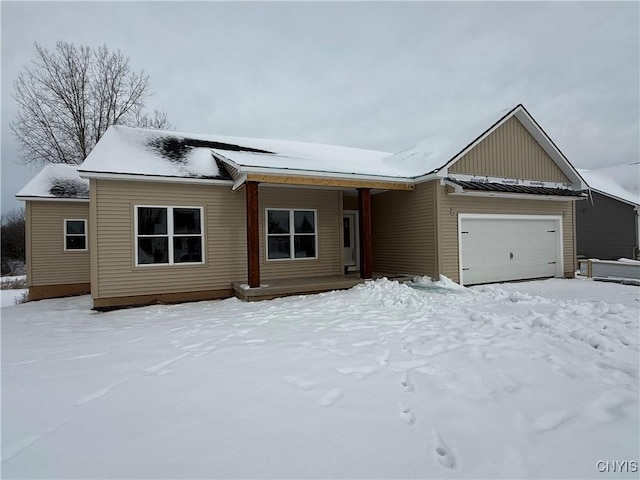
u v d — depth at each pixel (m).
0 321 7.46
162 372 3.68
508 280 11.54
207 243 9.81
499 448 2.26
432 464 2.09
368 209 10.16
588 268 12.45
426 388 3.15
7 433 2.49
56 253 12.76
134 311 8.23
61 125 20.97
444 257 10.30
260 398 2.98
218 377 3.48
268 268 10.50
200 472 1.99
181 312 7.75
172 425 2.54
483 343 4.40
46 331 6.19
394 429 2.47
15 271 27.77
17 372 3.81
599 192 17.75
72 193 12.93
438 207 10.17
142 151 10.03
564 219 12.73
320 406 2.82
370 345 4.49
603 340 4.23
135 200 9.03
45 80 20.52
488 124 11.14
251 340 4.88
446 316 5.99
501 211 11.37
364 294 8.48
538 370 3.54
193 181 9.41
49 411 2.82
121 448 2.26
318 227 11.23
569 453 2.21
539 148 12.27
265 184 9.57
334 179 9.52
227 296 10.02
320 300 8.15
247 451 2.20
